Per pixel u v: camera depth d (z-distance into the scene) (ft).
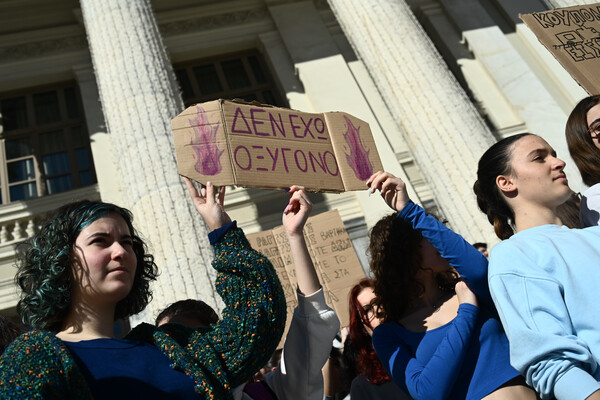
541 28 12.89
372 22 31.83
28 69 38.52
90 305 6.79
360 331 10.80
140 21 28.25
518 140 8.98
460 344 7.82
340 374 13.71
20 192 35.68
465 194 26.71
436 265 9.12
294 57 40.60
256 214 35.14
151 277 8.14
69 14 40.81
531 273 6.95
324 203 35.50
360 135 10.30
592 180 10.68
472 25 42.73
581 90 39.29
